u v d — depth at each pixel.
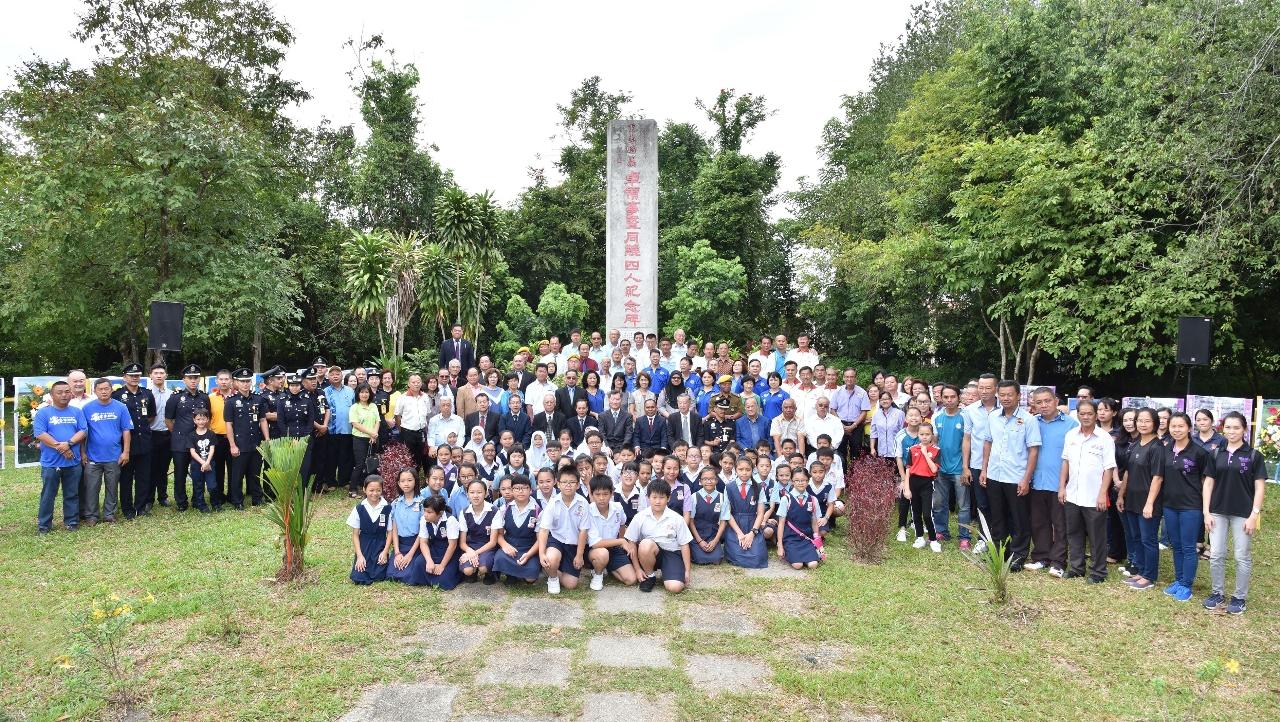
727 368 10.22
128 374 8.16
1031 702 4.16
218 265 14.52
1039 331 13.05
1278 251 10.95
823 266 21.06
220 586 5.58
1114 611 5.60
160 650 4.66
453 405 9.41
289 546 5.92
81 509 7.82
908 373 21.67
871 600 5.77
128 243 14.87
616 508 6.27
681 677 4.39
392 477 7.84
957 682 4.38
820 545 6.78
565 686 4.26
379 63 23.31
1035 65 14.74
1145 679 4.47
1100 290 12.35
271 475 5.84
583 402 8.82
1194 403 10.71
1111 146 12.45
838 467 7.84
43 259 14.29
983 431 7.18
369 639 4.88
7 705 3.98
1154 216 12.63
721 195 24.27
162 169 14.40
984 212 13.99
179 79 16.12
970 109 15.75
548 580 6.00
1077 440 6.38
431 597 5.69
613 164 12.45
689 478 7.21
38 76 17.44
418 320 20.73
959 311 18.30
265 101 21.66
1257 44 10.17
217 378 8.65
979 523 7.97
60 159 14.20
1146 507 6.11
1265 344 14.92
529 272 25.38
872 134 24.84
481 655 4.68
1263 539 7.66
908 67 24.81
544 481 6.18
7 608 5.37
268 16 20.33
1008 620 5.37
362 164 22.73
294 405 8.89
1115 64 13.48
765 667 4.58
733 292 21.83
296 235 21.94
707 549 6.77
